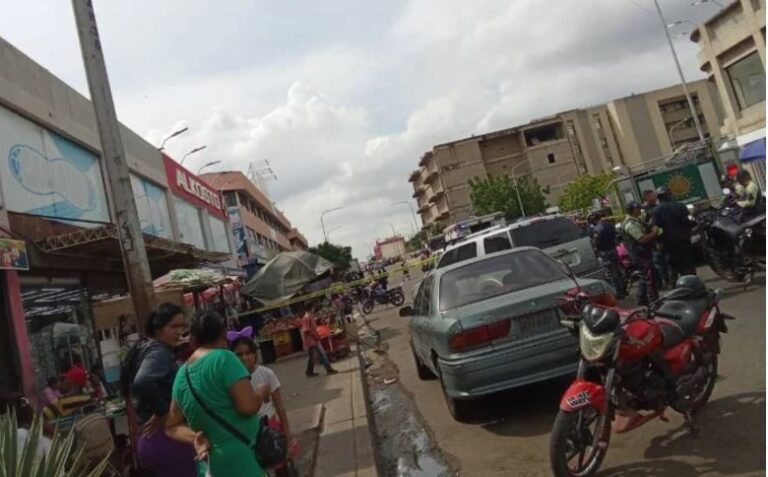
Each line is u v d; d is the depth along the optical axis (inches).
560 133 3750.0
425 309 303.4
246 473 132.1
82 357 429.4
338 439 269.7
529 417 249.6
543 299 234.4
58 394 345.1
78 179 492.1
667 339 185.8
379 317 920.3
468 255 443.5
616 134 3929.6
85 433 193.2
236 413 134.3
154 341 175.6
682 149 802.2
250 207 2037.4
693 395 192.4
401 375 426.6
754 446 172.2
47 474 126.7
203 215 1012.5
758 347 258.2
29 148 416.8
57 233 422.6
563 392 270.7
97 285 486.9
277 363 628.7
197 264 620.1
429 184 4180.6
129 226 278.5
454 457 225.9
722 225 389.4
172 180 833.5
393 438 273.9
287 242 3004.4
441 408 305.1
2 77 392.8
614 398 178.4
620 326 176.1
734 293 378.6
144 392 164.1
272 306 716.0
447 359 240.5
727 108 1168.8
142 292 275.3
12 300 343.9
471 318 236.5
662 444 189.8
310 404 362.3
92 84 283.9
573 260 395.9
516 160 3725.4
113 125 284.0
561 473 170.1
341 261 3737.7
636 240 385.4
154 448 165.9
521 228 426.0
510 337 233.0
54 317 403.9
